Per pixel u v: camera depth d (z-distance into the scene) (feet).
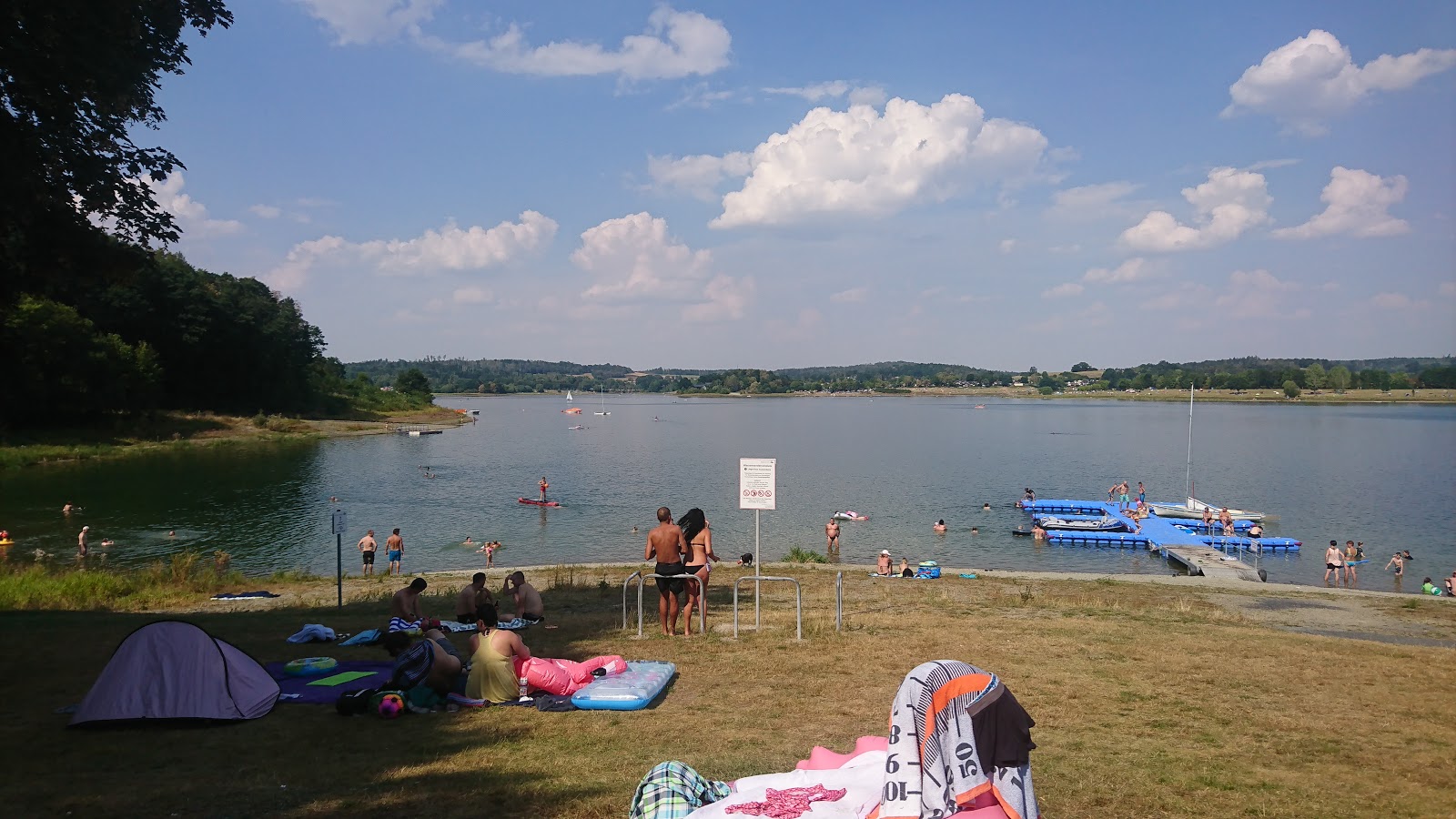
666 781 16.34
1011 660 40.24
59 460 250.16
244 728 29.63
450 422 514.68
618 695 32.01
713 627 49.52
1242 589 73.92
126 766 25.45
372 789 23.18
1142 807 22.18
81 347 284.00
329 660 38.50
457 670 32.94
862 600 64.18
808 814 14.39
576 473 249.34
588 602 63.41
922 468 272.31
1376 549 137.28
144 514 159.94
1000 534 151.33
